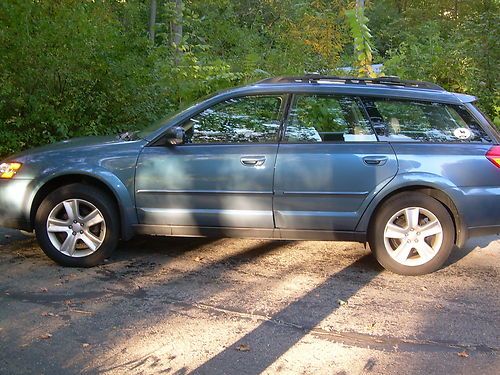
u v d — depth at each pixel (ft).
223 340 11.65
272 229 15.66
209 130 15.94
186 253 17.26
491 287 15.14
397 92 15.97
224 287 14.58
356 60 34.68
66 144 16.62
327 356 11.09
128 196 15.70
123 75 27.27
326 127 15.75
